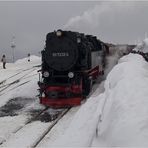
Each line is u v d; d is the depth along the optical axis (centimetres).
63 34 1970
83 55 2009
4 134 1453
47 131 1455
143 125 1007
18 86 2572
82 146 1187
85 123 1395
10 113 1836
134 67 2136
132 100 1262
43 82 1967
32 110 1873
